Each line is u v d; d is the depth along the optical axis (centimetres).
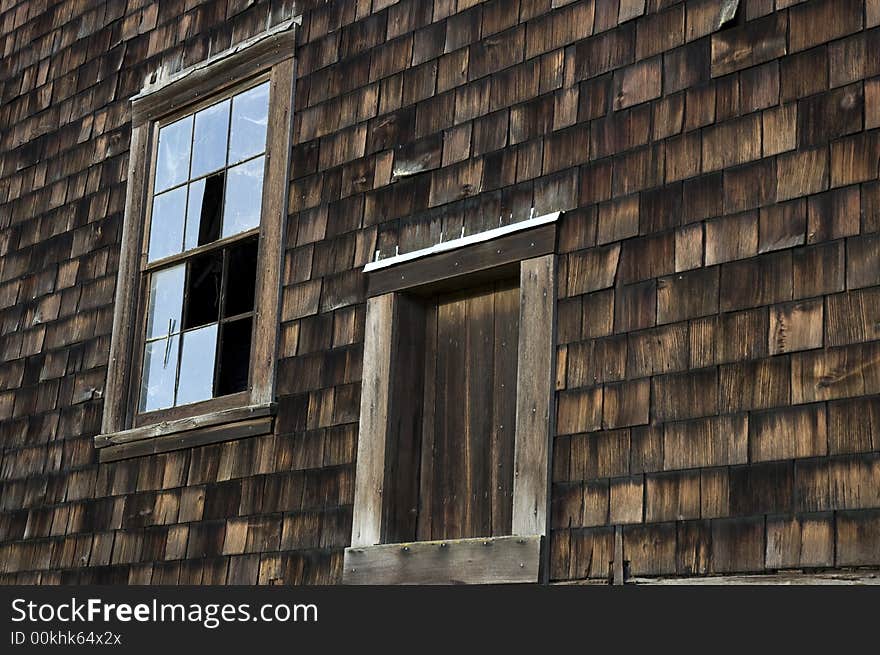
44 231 1026
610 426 613
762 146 588
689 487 575
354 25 816
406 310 732
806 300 555
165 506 841
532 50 702
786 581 531
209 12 933
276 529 761
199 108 919
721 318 584
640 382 607
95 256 966
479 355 704
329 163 802
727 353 578
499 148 703
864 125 554
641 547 586
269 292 812
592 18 678
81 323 959
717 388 577
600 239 642
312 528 740
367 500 707
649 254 620
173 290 900
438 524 697
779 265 569
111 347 922
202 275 881
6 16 1138
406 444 713
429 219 729
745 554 548
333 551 723
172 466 847
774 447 550
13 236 1057
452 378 715
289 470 766
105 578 863
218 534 796
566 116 675
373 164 774
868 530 512
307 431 763
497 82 715
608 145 652
